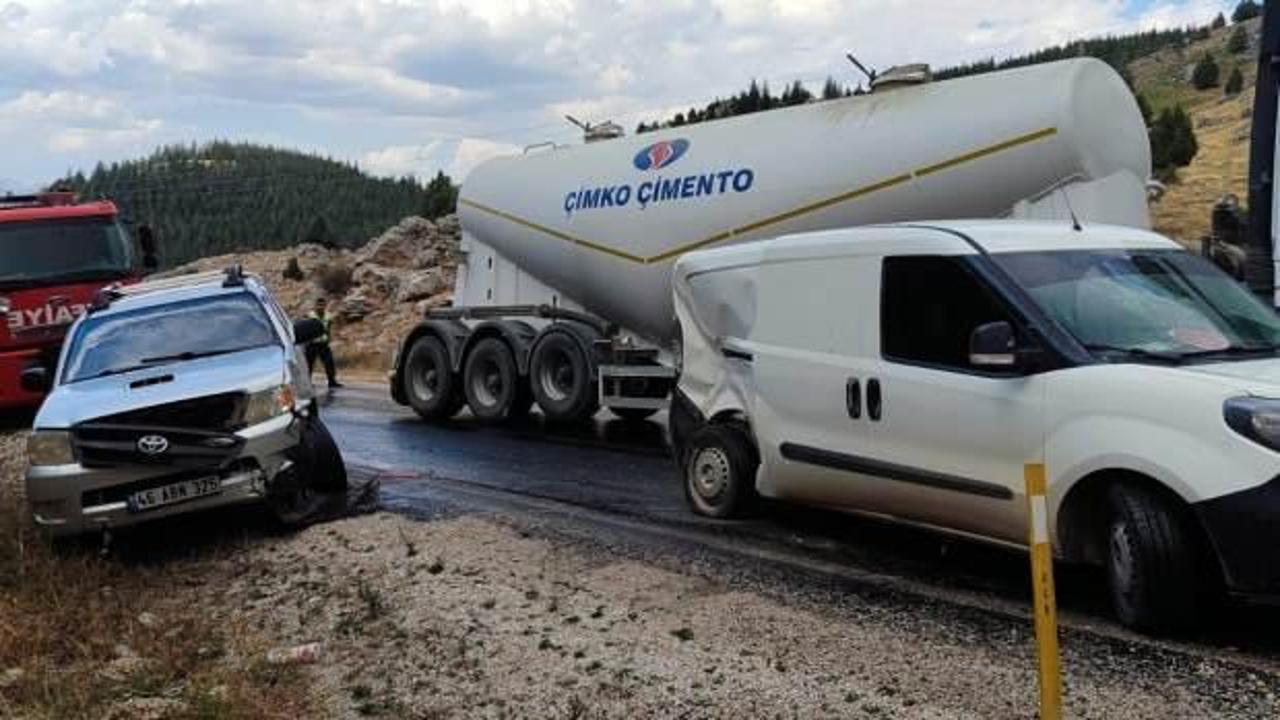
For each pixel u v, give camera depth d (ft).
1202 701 15.23
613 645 18.40
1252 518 16.21
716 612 19.83
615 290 44.21
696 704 15.96
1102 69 31.94
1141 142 32.40
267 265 163.02
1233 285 21.54
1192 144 188.75
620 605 20.59
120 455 27.35
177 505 27.63
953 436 20.56
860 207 35.06
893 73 35.68
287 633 21.34
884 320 22.20
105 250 53.62
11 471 39.40
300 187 509.35
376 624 20.88
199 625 21.97
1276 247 32.96
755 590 21.33
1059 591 20.47
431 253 133.59
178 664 19.67
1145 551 17.51
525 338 47.32
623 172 43.52
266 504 28.91
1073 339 19.15
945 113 33.27
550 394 45.73
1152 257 21.67
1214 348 19.10
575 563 23.88
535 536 26.63
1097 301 19.97
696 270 27.73
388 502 32.30
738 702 15.88
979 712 15.08
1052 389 18.86
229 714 16.97
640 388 43.32
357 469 38.32
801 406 24.03
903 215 34.17
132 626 22.15
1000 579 21.50
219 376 29.19
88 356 31.89
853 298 22.90
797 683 16.31
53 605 23.58
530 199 47.73
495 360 48.29
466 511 30.45
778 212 37.29
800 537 25.32
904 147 33.88
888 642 17.98
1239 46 392.68
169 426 27.78
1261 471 16.21
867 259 22.67
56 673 19.44
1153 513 17.52
